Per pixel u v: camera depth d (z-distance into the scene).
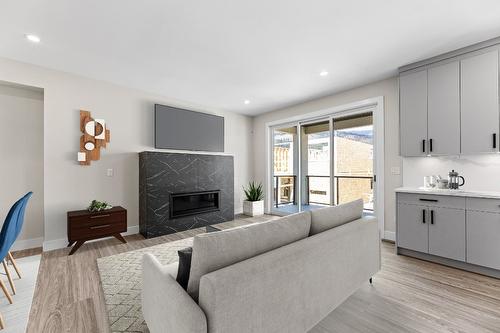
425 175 3.15
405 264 2.65
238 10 2.02
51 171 3.20
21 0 1.88
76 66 3.12
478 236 2.37
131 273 2.43
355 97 3.92
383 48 2.66
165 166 3.98
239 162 5.70
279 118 5.34
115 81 3.66
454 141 2.70
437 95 2.82
